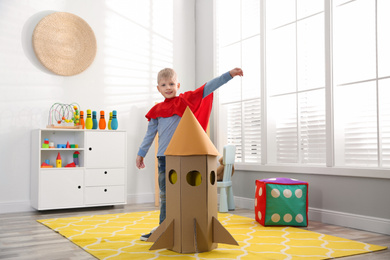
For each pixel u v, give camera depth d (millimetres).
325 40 3105
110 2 4195
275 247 2213
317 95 3316
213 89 2209
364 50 2957
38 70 3791
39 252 2123
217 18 4422
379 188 2688
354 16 3039
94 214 3455
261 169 3689
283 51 3656
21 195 3662
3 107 3627
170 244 2049
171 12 4570
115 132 3803
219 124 4355
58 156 3656
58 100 3875
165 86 2279
